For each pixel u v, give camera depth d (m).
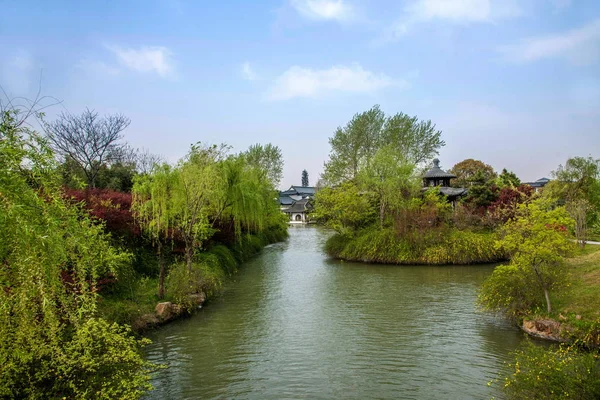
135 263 18.75
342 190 36.84
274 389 9.94
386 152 36.31
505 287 14.36
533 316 13.32
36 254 5.79
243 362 11.59
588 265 18.00
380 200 35.84
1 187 5.20
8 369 6.70
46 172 6.50
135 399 7.91
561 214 13.56
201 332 14.24
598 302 12.73
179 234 20.25
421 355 11.89
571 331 11.91
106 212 17.53
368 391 9.75
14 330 6.61
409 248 30.27
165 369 11.12
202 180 17.80
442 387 9.85
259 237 44.78
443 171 47.97
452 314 16.06
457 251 29.34
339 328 14.59
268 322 15.41
